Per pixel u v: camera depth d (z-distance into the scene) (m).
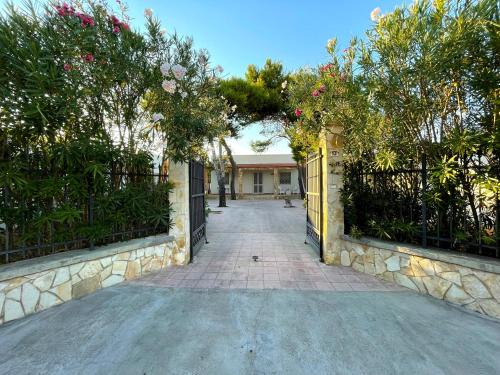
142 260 3.32
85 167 2.73
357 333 1.98
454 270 2.40
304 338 1.92
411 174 3.00
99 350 1.79
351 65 3.27
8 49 2.26
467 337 1.90
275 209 12.30
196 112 3.87
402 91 2.65
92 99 3.00
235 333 2.00
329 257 3.77
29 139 2.54
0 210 2.27
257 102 10.48
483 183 2.19
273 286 2.96
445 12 2.39
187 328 2.07
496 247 2.28
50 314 2.28
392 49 2.58
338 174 3.74
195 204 4.36
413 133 2.87
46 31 2.52
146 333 2.00
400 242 3.10
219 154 13.38
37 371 1.58
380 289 2.83
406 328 2.04
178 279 3.19
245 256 4.28
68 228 2.78
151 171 3.64
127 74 3.25
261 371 1.58
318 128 3.98
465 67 2.39
